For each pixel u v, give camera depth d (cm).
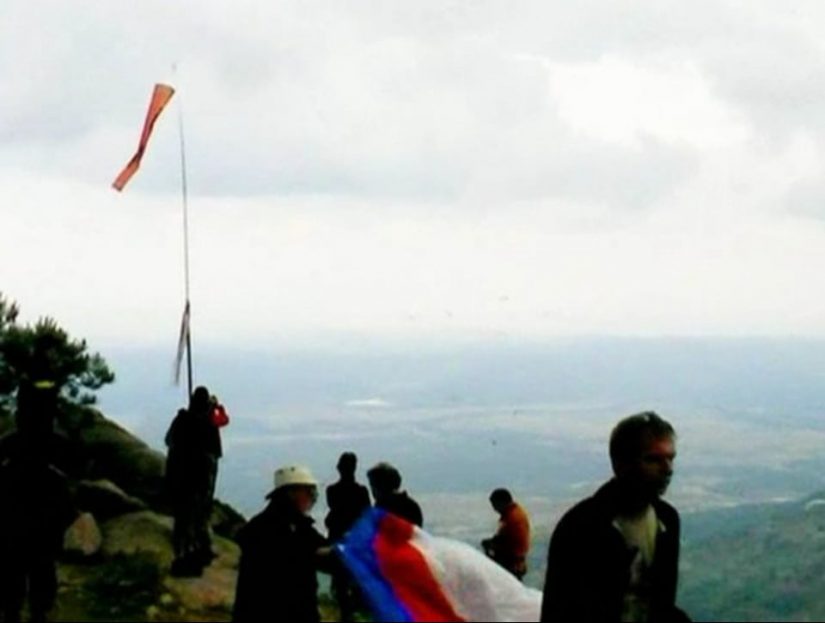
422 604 1258
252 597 1250
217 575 1806
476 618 1252
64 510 1388
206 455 1795
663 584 1047
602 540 1030
